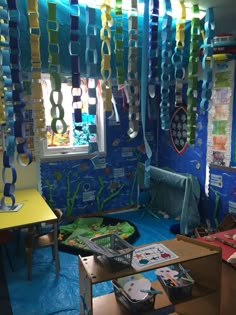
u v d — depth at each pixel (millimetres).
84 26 1546
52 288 2453
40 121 1360
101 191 4109
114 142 4082
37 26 1258
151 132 4328
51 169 3703
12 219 2342
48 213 2492
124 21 1638
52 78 1280
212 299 1694
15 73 1232
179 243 1717
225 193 3248
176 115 3910
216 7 1712
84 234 3361
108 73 1411
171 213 3957
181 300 1593
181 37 1589
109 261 1430
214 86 3270
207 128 3453
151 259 1514
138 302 1471
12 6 1190
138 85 1544
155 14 1450
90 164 3961
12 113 1259
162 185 4070
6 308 2209
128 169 4258
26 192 3256
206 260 1684
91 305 1375
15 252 3094
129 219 3949
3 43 1200
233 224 2967
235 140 3092
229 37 2400
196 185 3584
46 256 2996
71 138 3805
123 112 4031
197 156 3660
